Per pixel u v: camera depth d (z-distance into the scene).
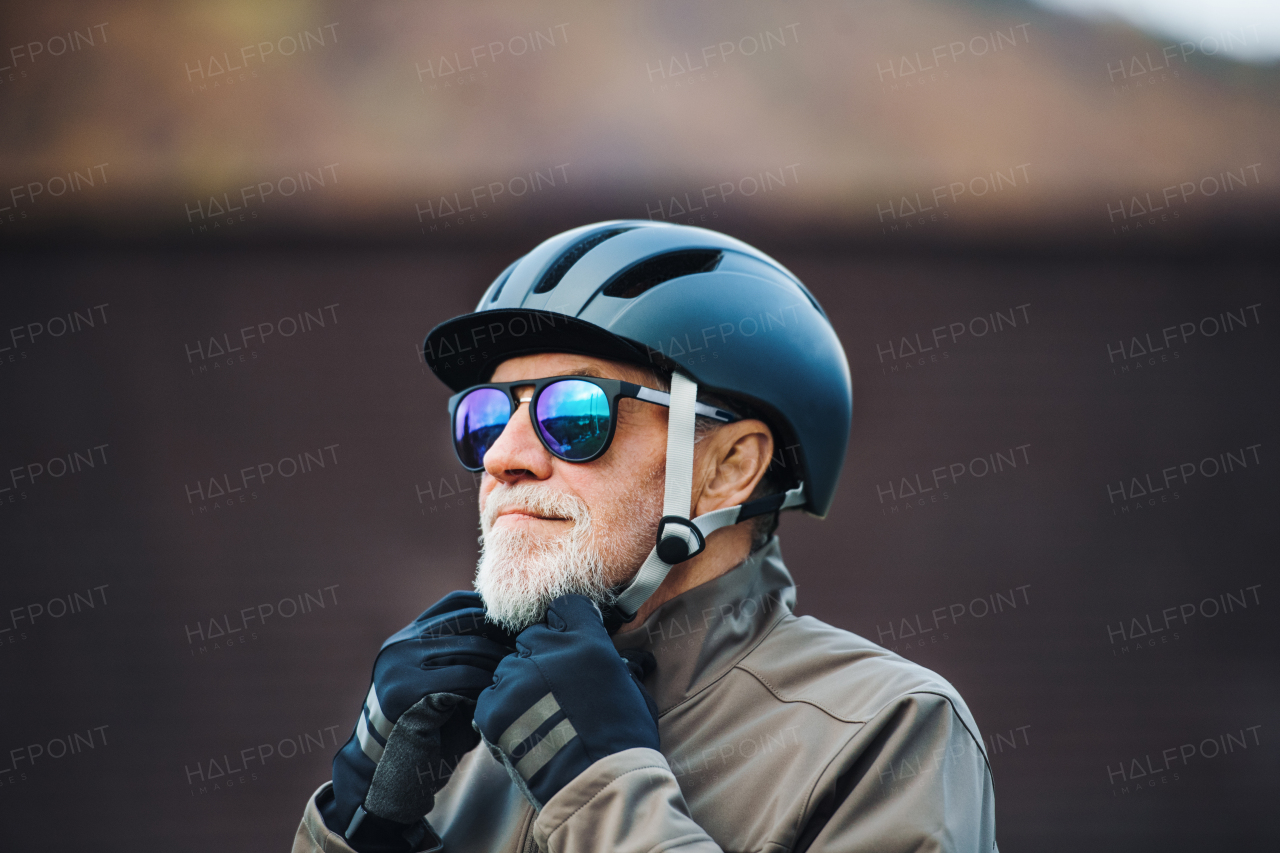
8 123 19.25
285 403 18.80
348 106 20.02
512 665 3.43
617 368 3.93
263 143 19.27
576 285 3.95
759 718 3.70
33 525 18.12
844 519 18.86
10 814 16.44
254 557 18.14
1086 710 17.97
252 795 16.69
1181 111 21.72
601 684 3.33
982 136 20.36
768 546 4.26
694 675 3.86
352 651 17.64
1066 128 21.08
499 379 4.09
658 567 3.71
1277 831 16.98
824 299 19.67
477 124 19.72
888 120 20.58
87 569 17.95
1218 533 19.17
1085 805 17.23
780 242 19.48
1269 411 19.75
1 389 18.66
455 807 4.05
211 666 17.47
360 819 3.73
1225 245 20.00
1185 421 19.62
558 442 3.76
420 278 19.23
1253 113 21.86
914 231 19.45
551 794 3.20
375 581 18.08
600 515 3.76
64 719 17.09
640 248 4.06
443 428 18.84
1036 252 19.98
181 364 18.88
